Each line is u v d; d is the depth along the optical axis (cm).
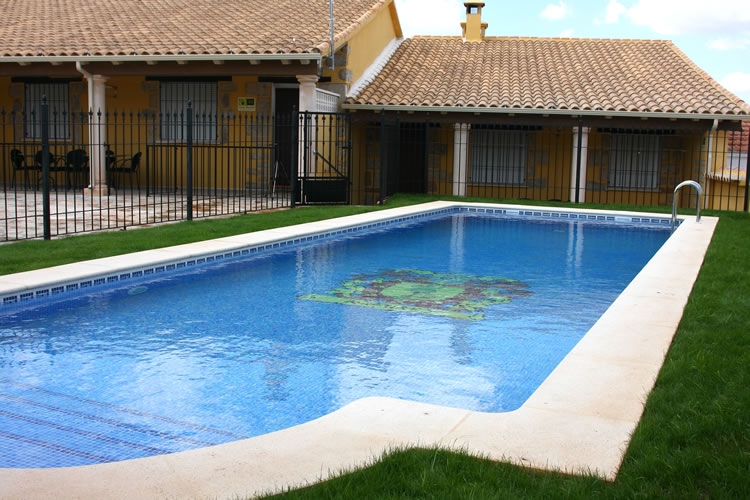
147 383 452
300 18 1741
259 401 426
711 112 1644
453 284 792
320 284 773
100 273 700
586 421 344
